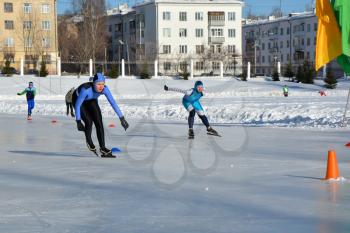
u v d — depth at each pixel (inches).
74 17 4232.3
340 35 727.1
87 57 3319.4
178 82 2453.2
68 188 345.7
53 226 251.4
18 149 563.2
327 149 540.7
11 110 1390.3
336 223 252.4
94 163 458.3
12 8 3464.6
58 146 589.3
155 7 3831.2
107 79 2485.2
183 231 241.3
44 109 1370.6
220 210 281.6
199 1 3892.7
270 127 809.5
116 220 262.4
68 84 2346.2
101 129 494.6
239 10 3937.0
